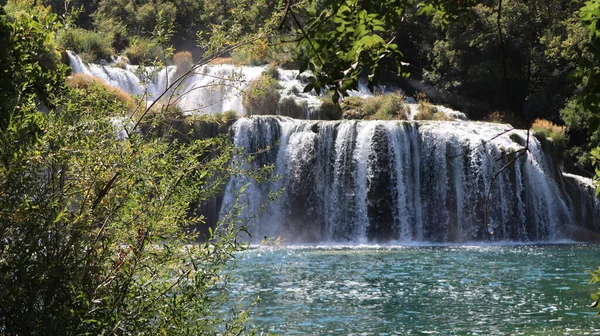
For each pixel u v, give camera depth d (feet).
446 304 50.19
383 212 110.73
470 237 112.27
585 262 75.77
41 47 19.70
